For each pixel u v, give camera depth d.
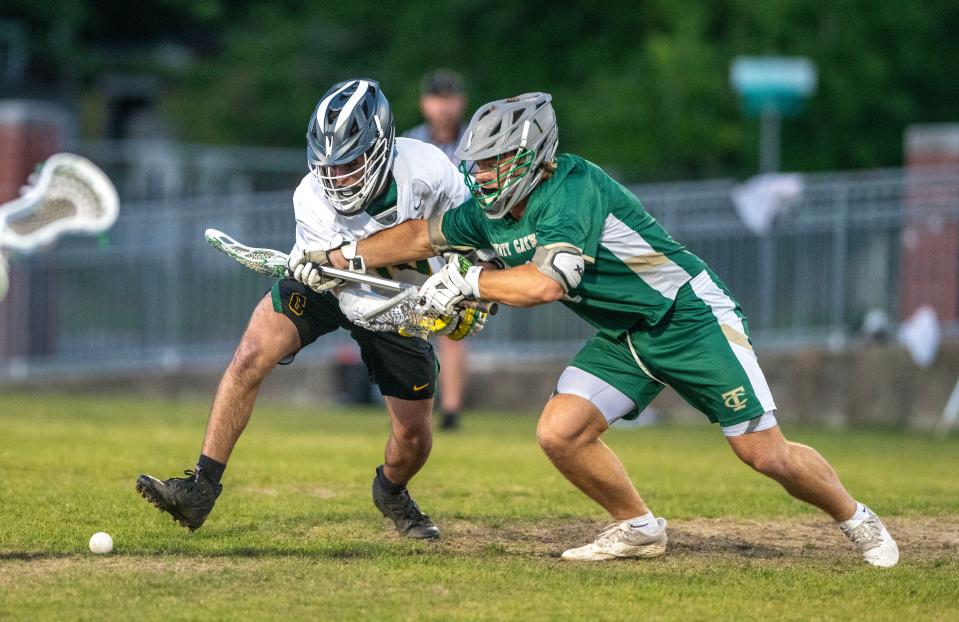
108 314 51.25
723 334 16.92
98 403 44.31
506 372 47.66
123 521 19.02
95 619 13.95
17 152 53.34
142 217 50.94
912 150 48.03
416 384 18.08
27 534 17.95
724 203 45.62
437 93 32.66
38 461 24.50
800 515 21.53
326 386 49.19
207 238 18.02
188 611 14.30
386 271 17.95
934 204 44.06
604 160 69.19
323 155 16.45
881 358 43.84
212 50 109.31
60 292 51.44
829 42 68.50
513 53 82.31
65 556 16.80
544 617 14.45
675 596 15.53
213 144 87.69
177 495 17.30
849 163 70.81
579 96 76.62
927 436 40.09
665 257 16.70
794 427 42.97
